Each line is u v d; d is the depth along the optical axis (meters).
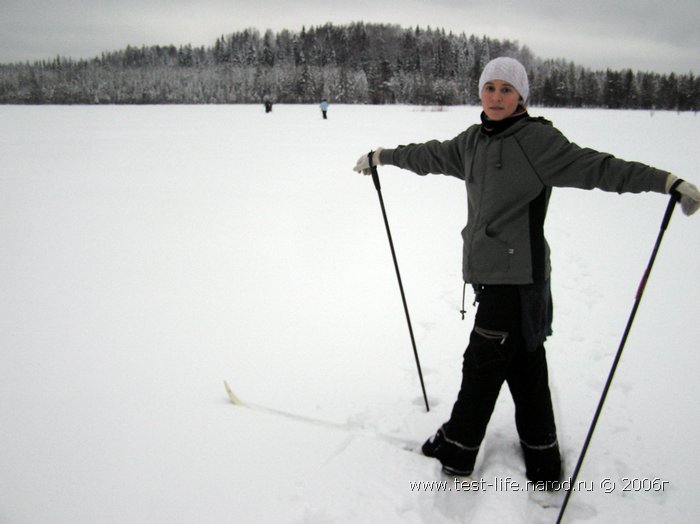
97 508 2.12
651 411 2.74
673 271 4.90
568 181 1.90
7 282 4.86
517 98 1.98
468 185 2.14
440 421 2.63
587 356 3.35
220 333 3.80
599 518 2.06
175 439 2.55
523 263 1.99
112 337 3.74
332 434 2.56
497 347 2.04
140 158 13.09
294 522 2.03
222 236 6.40
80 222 7.05
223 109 45.94
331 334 3.75
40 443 2.53
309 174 10.77
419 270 5.12
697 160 11.63
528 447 2.22
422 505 2.10
